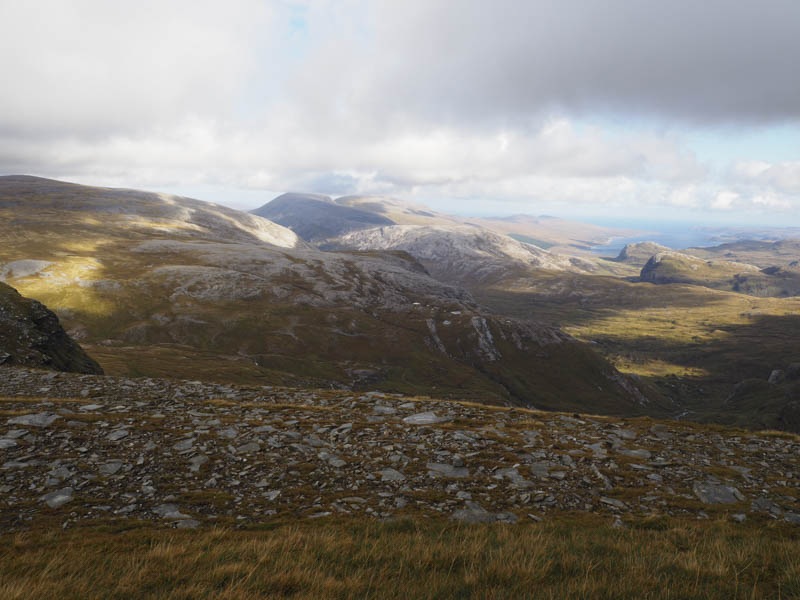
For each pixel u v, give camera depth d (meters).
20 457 15.78
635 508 14.66
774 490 16.09
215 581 8.23
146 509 13.27
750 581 8.81
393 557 9.78
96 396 25.67
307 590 7.99
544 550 9.93
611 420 26.20
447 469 17.44
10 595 7.21
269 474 16.28
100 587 7.96
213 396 27.94
